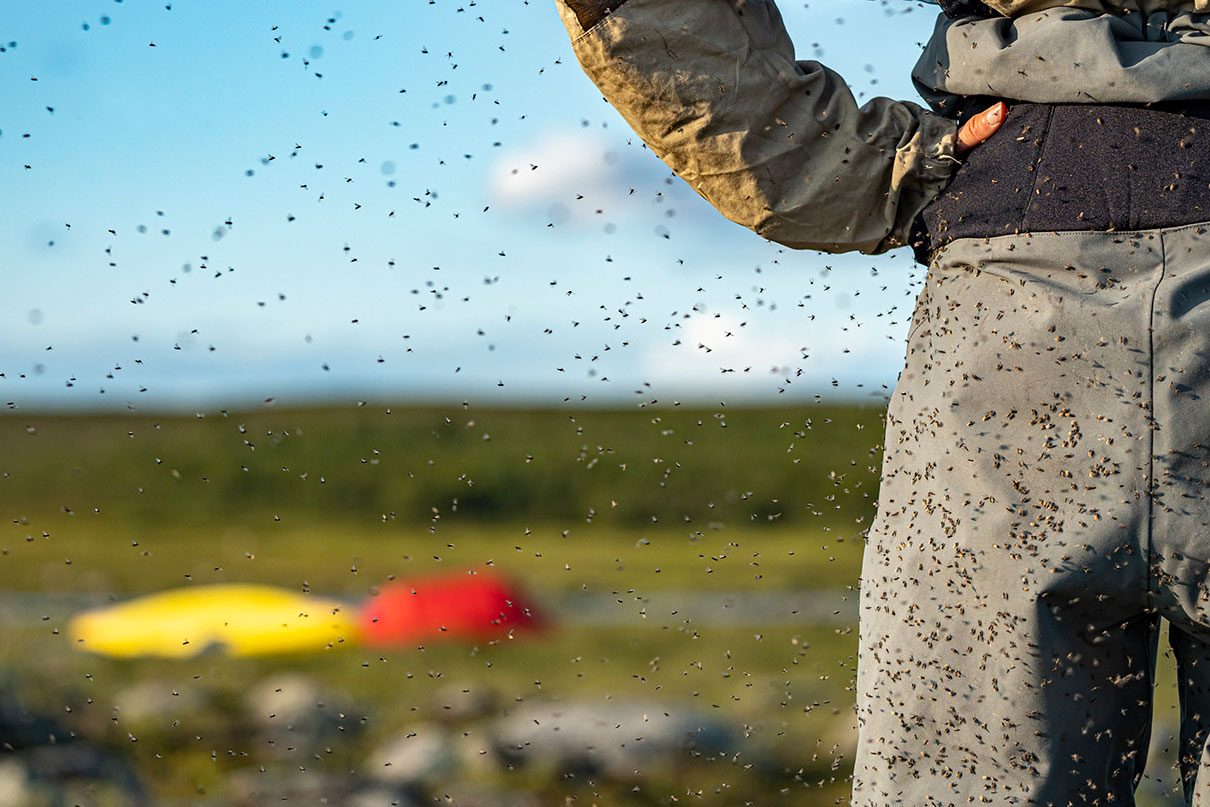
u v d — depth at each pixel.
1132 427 1.52
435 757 4.98
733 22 1.74
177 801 4.43
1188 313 1.51
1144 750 1.74
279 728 5.40
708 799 4.36
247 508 16.56
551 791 4.60
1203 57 1.55
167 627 7.13
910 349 1.74
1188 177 1.53
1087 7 1.62
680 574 11.21
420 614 7.25
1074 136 1.59
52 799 4.28
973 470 1.61
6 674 5.46
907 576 1.69
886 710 1.72
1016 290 1.60
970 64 1.68
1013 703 1.61
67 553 13.44
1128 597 1.57
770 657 7.18
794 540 11.84
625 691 6.31
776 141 1.77
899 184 1.75
